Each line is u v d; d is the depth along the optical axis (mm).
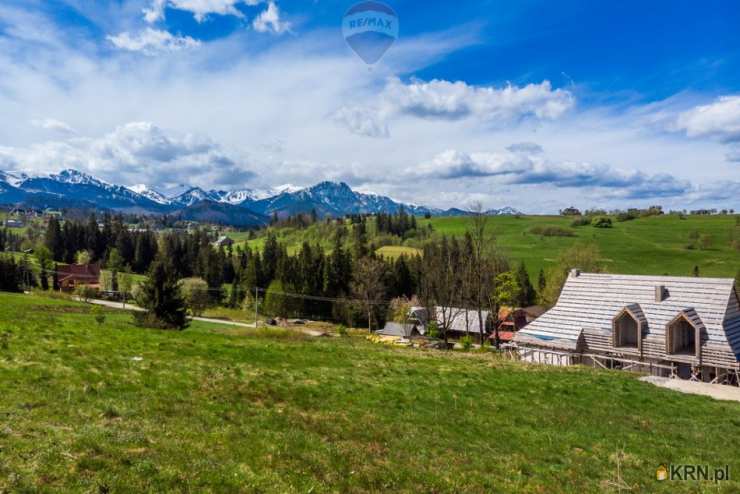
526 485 14828
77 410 15844
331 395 22500
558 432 20438
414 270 136125
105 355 24359
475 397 24719
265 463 13633
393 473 14367
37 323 33500
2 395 16375
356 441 16828
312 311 130875
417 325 110125
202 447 14102
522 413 22719
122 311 87750
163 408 17359
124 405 17031
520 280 136250
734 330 39531
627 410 24891
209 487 11672
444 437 18469
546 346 44906
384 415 20375
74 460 11859
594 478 16062
